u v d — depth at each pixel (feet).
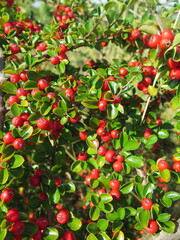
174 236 0.50
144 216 0.51
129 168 0.59
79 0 1.11
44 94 0.56
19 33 0.86
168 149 1.09
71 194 1.26
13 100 0.57
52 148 0.63
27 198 1.12
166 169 0.55
